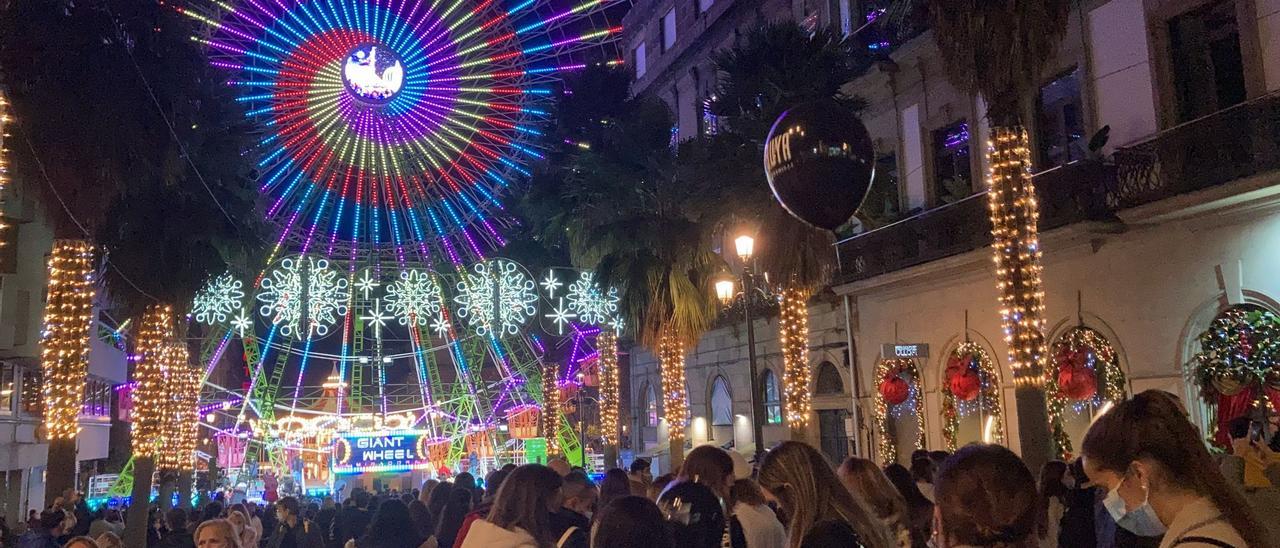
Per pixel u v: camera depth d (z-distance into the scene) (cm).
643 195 2150
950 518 332
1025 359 1217
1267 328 1323
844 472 544
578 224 2377
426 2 3130
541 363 3397
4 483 2691
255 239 2409
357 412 3534
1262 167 1273
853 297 2219
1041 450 1190
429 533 851
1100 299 1587
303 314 2789
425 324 3234
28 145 1487
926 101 2061
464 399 3431
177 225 1911
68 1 1504
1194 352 1421
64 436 1598
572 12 3316
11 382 2523
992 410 1806
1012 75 1216
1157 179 1438
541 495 520
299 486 3195
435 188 3125
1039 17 1193
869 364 2159
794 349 1764
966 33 1225
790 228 1686
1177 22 1535
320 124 2928
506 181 3156
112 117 1502
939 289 1930
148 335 1889
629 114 2708
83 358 1619
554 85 3222
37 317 2328
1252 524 271
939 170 2038
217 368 4569
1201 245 1416
